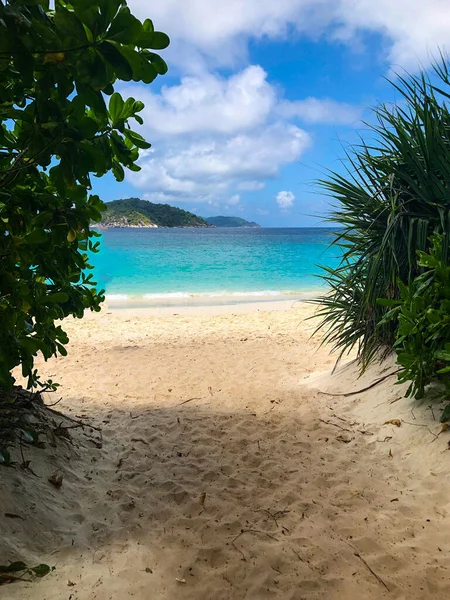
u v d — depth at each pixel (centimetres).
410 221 405
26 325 254
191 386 557
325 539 254
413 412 391
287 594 213
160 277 1948
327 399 489
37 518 255
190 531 263
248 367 638
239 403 491
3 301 226
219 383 569
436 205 400
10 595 193
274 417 445
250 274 2077
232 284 1783
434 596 211
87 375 606
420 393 381
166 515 280
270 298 1450
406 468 336
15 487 267
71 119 172
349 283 477
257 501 297
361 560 236
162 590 212
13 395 358
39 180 248
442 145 388
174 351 732
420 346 364
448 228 383
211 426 423
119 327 941
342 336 531
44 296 272
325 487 315
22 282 247
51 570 218
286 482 321
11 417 337
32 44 139
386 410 421
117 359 686
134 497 301
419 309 361
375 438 386
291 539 255
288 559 238
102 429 418
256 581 221
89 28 138
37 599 194
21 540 234
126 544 248
